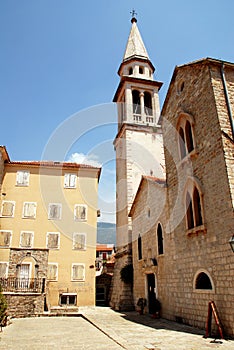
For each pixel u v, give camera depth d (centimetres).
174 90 1576
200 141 1266
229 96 1216
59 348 871
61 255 2489
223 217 1052
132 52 3344
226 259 1012
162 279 1545
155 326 1253
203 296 1130
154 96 3058
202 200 1196
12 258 2061
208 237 1134
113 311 2002
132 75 3172
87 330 1245
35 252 2100
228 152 1099
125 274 2152
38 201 2630
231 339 924
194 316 1181
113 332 1126
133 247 2155
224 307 997
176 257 1391
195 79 1357
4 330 1256
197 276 1192
